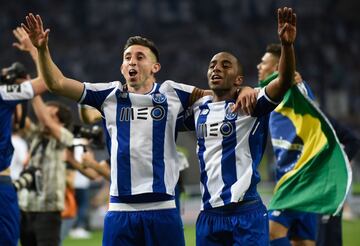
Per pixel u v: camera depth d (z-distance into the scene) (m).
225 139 8.51
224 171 8.48
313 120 10.34
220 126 8.52
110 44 46.47
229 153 8.48
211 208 8.59
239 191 8.38
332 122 11.06
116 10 48.38
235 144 8.48
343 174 9.89
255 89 8.44
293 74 7.87
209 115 8.60
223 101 8.63
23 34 10.13
